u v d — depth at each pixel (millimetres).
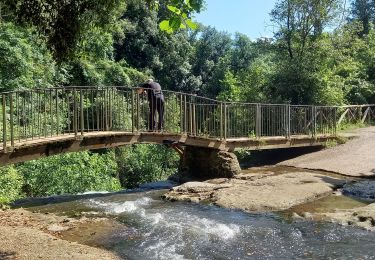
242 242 6477
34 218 8117
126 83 26031
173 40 39219
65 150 9383
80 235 6957
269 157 16844
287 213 8117
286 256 5852
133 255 5945
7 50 15023
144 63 36906
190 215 8156
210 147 12633
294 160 14812
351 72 26312
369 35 30875
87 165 15648
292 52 24734
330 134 16578
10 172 11375
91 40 20766
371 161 13234
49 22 6312
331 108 17344
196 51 60062
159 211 8578
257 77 24828
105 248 6289
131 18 34906
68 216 8336
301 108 16188
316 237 6652
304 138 15398
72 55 6633
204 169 12891
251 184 10539
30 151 8531
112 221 7840
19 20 6363
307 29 23828
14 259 5535
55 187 13625
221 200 9094
